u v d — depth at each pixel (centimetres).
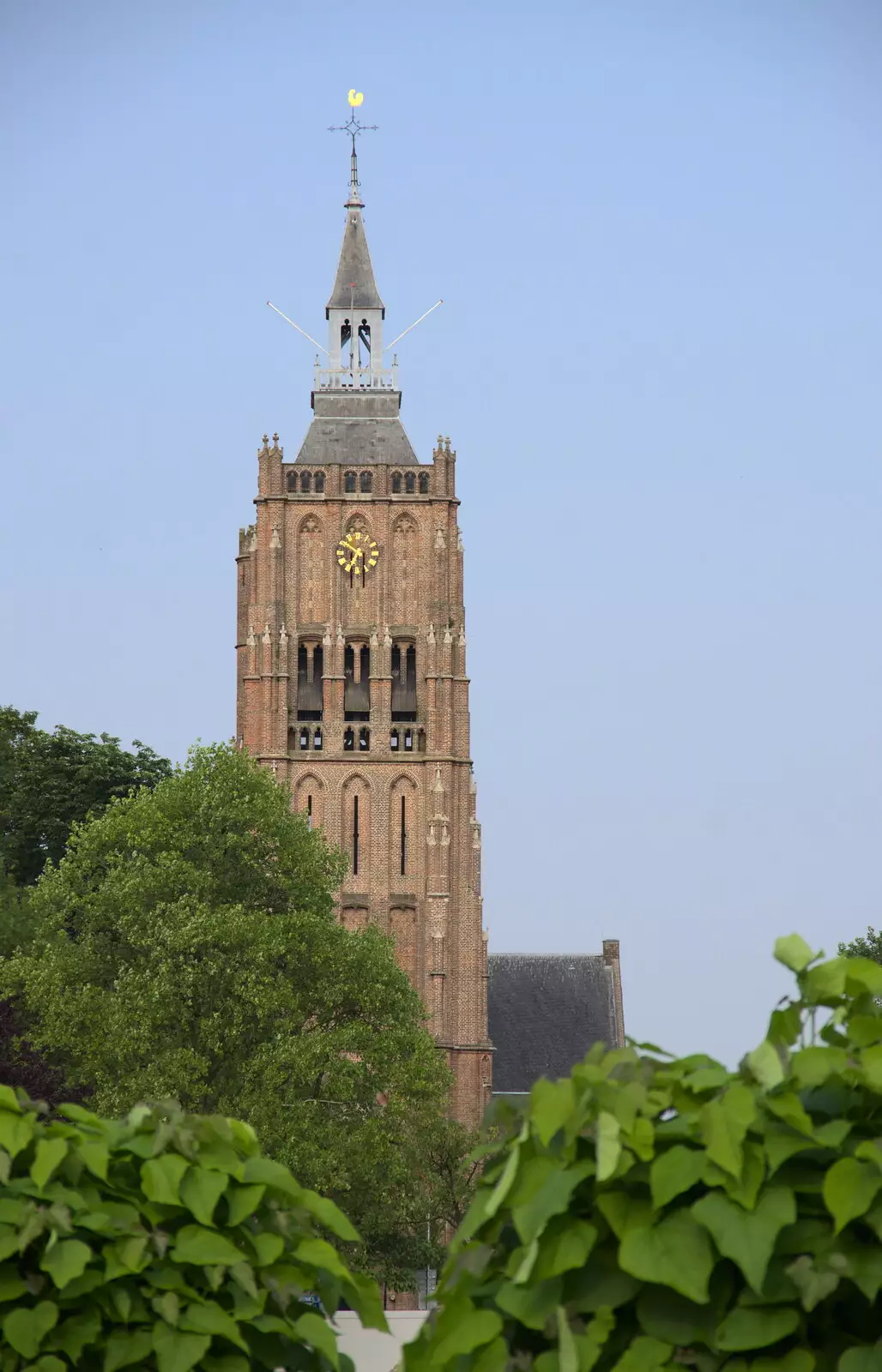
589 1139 2516
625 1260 2400
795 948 2630
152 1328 2658
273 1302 2752
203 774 19412
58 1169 2697
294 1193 2823
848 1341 2425
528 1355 2525
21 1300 2645
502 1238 2658
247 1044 17738
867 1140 2444
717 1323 2438
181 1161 2700
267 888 19138
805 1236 2428
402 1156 18812
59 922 18762
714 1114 2400
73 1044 17412
